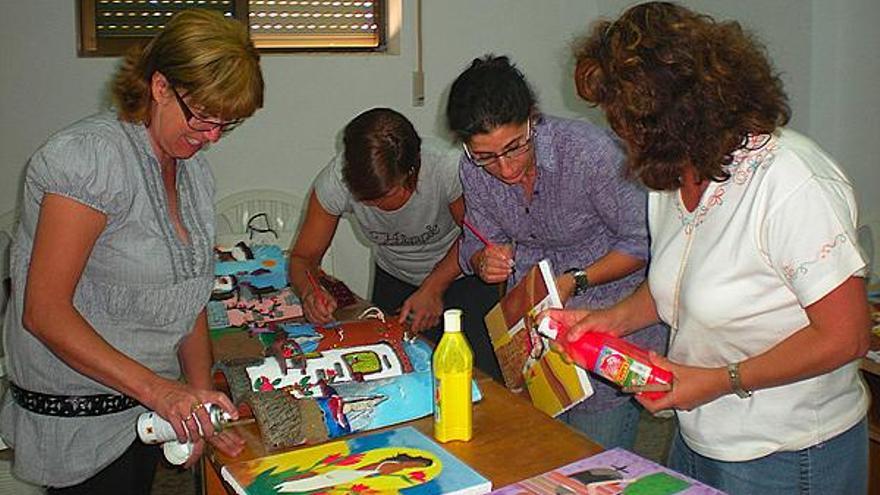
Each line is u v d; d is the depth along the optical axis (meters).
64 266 1.41
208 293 1.67
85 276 1.52
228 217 3.64
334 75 3.69
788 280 1.25
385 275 2.62
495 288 2.39
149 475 1.73
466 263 2.16
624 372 1.37
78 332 1.41
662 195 1.47
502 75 1.72
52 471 1.60
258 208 3.67
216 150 3.61
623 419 2.03
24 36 3.33
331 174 2.28
